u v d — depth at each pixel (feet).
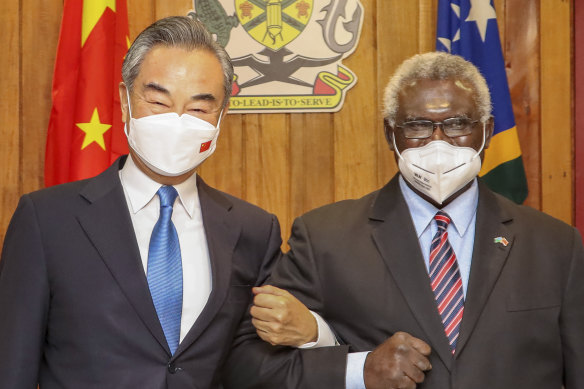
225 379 5.19
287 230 8.33
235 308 5.04
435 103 4.83
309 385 4.72
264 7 8.23
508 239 5.01
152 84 4.66
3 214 8.27
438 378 4.60
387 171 8.31
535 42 8.32
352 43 8.27
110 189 4.91
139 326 4.58
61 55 7.79
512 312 4.75
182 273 4.81
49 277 4.59
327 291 5.09
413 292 4.82
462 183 4.90
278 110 8.27
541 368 4.75
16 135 8.28
